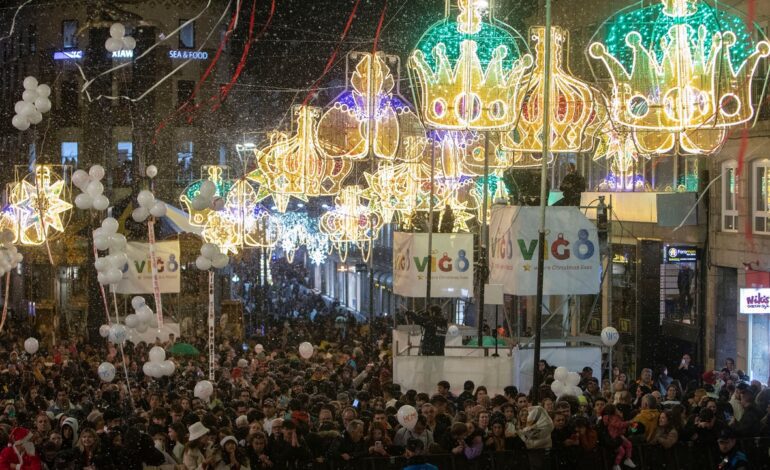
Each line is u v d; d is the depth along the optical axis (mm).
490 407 17031
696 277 30281
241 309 42469
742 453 15094
